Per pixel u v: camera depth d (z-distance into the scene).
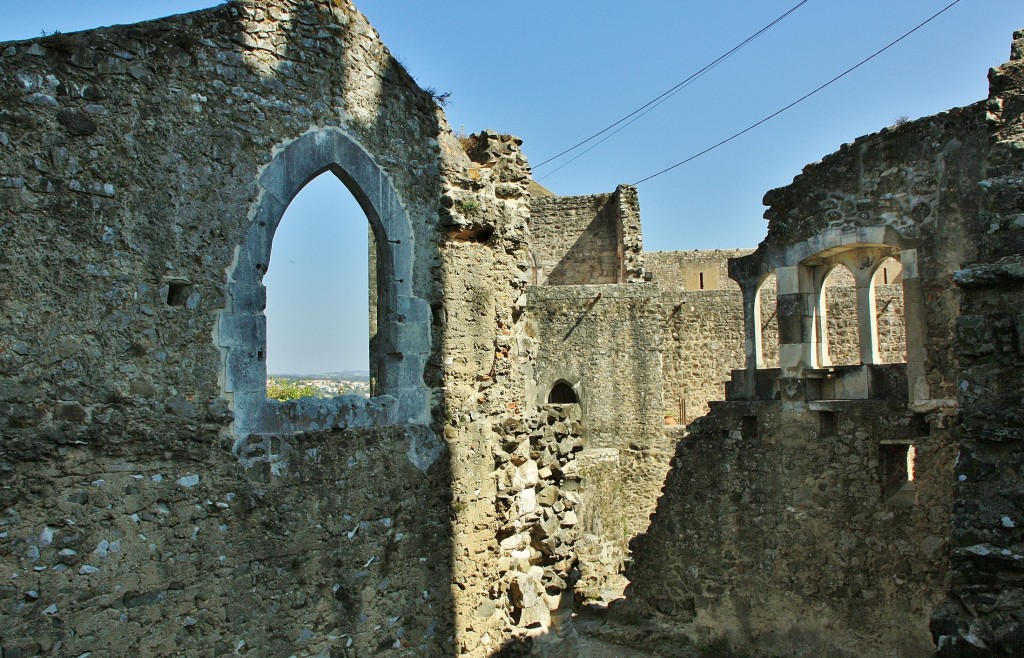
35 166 6.18
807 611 12.58
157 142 6.88
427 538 8.80
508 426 9.85
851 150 12.76
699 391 27.75
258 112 7.60
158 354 6.75
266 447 7.39
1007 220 6.76
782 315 13.45
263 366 7.48
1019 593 6.04
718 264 35.28
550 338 26.30
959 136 11.41
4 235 6.00
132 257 6.66
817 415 12.76
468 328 9.55
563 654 10.02
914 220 11.93
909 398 11.84
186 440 6.86
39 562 5.99
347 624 7.93
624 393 25.98
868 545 12.07
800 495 12.84
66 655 6.07
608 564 19.95
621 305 26.17
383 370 8.80
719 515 13.76
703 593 13.78
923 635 11.34
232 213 7.34
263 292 7.53
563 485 10.91
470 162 9.92
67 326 6.26
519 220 10.26
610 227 30.33
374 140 8.66
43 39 6.32
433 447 8.96
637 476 25.56
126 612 6.41
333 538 7.87
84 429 6.27
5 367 5.94
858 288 12.95
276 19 7.83
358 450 8.17
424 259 9.15
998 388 6.48
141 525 6.54
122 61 6.71
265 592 7.29
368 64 8.68
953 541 6.34
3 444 5.88
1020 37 8.11
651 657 13.35
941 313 11.54
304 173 7.92
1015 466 6.30
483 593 9.40
